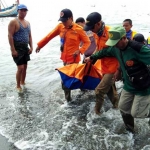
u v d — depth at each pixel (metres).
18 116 5.10
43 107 5.48
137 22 17.69
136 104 3.83
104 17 21.81
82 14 24.25
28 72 7.74
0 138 4.33
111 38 3.47
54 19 21.80
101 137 4.28
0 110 5.37
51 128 4.62
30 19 22.30
